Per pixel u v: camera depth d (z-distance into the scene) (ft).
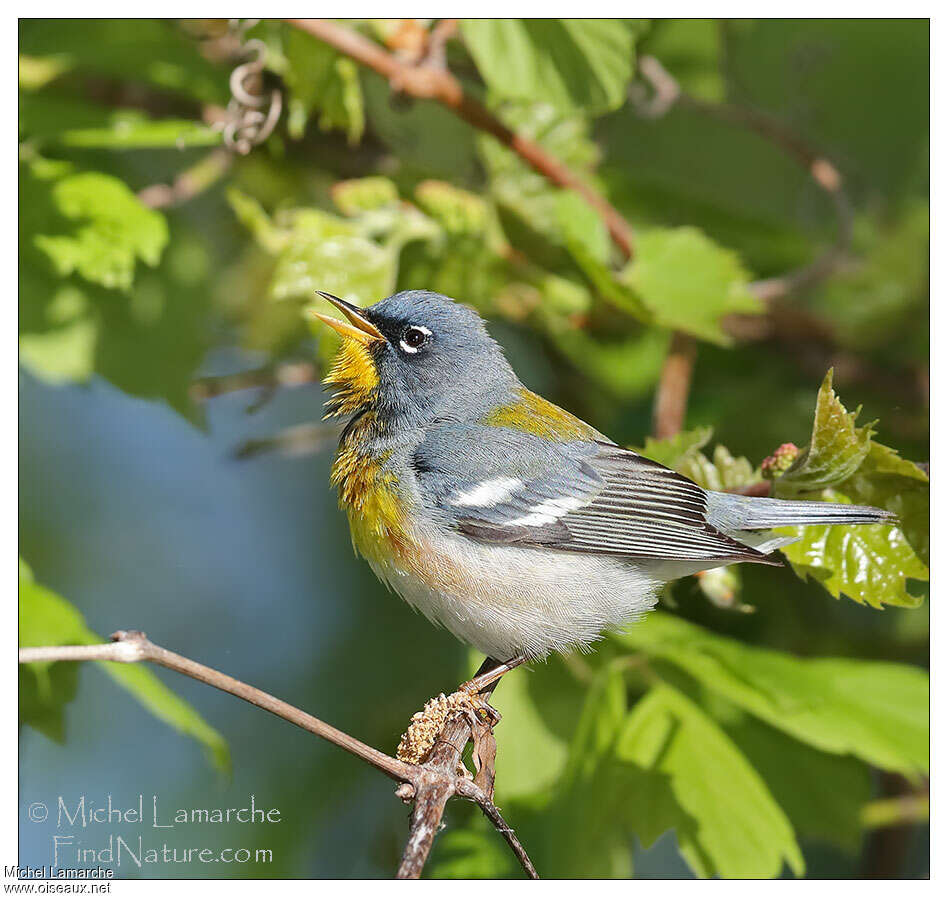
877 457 27.63
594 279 34.91
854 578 28.12
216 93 35.91
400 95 35.63
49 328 32.83
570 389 42.37
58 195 31.32
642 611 29.71
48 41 35.09
